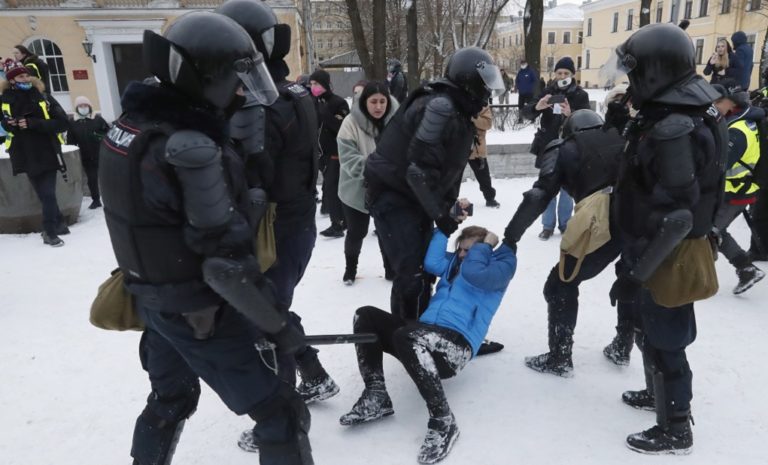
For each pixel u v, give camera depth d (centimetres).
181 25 155
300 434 191
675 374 230
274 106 235
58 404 282
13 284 454
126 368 316
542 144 602
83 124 688
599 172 255
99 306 186
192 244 154
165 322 171
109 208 162
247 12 226
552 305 289
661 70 197
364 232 424
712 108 207
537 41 1353
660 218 205
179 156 144
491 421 258
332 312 386
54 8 2141
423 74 3228
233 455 244
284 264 257
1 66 766
